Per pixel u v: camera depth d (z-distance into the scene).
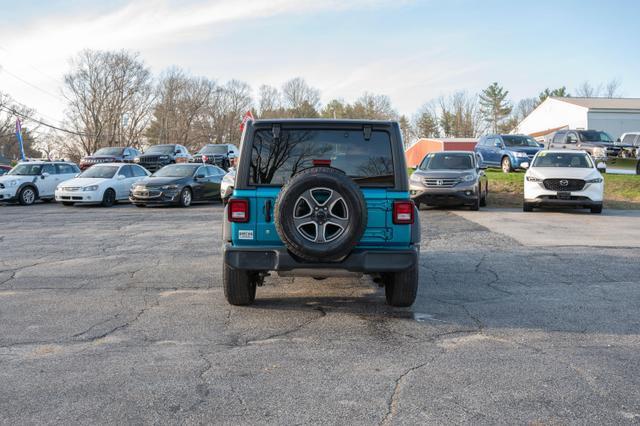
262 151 5.62
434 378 4.11
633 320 5.68
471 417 3.48
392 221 5.49
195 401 3.71
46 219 14.84
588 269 8.23
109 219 14.82
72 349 4.71
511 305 6.25
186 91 85.00
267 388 3.92
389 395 3.81
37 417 3.46
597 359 4.53
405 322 5.58
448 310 6.03
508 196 20.05
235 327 5.38
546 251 9.70
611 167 23.05
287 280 7.54
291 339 5.02
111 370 4.24
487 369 4.29
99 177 19.19
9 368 4.26
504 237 11.29
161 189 18.00
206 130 87.38
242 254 5.48
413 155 70.25
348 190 5.14
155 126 83.19
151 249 9.95
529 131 59.19
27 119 67.44
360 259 5.42
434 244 10.48
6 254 9.45
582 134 24.22
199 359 4.49
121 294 6.68
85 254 9.45
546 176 15.22
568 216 15.00
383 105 99.25
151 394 3.81
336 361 4.46
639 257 9.13
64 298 6.47
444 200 15.94
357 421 3.43
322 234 5.21
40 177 20.11
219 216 15.57
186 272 7.97
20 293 6.70
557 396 3.80
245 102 93.31
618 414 3.53
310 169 5.22
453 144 59.72
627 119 46.06
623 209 17.30
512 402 3.70
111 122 70.81
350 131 5.62
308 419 3.45
